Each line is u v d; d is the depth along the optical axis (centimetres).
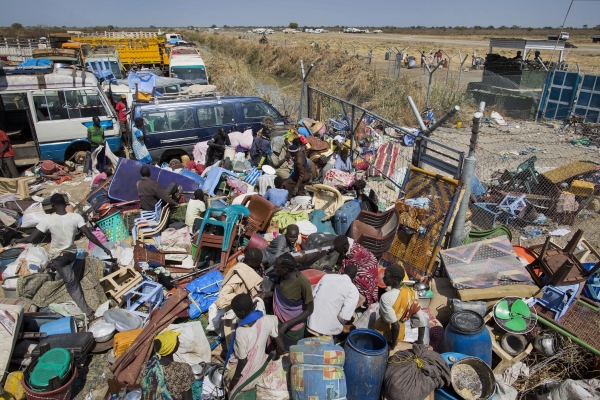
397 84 1886
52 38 2719
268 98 1888
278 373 424
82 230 573
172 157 1102
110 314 545
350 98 2050
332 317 455
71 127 1132
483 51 4600
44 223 550
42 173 1073
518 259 579
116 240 752
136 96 1191
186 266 659
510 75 1964
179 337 481
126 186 841
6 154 1013
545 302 534
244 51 4359
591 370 482
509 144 1402
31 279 562
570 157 1236
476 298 531
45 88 1090
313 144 1023
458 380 417
